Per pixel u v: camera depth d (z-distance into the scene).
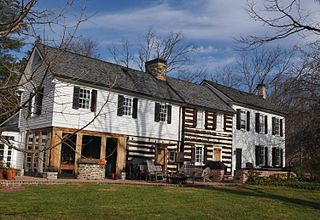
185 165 23.08
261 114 33.19
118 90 22.14
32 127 21.19
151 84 25.70
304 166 24.73
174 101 25.30
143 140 23.45
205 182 22.31
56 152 19.20
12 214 9.25
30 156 21.56
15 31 3.60
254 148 31.83
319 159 22.89
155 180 21.48
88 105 20.80
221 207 11.76
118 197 12.77
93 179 19.33
